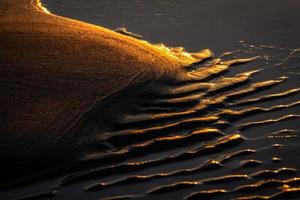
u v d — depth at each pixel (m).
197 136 10.39
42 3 17.39
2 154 9.36
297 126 10.69
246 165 9.55
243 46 14.25
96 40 12.94
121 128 10.46
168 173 9.41
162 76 12.05
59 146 9.70
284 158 9.72
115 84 11.42
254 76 12.68
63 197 8.88
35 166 9.38
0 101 10.44
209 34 15.03
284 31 14.95
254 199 8.70
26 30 13.03
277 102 11.55
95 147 9.92
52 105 10.55
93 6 17.33
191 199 8.77
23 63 11.58
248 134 10.49
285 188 8.93
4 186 9.07
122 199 8.81
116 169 9.53
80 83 11.25
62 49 12.30
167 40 14.73
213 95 11.80
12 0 15.87
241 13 16.31
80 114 10.44
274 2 16.97
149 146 10.10
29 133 9.80
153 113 10.98
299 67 13.01
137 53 12.71
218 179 9.21
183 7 17.09
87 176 9.36
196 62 13.24
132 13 16.70
